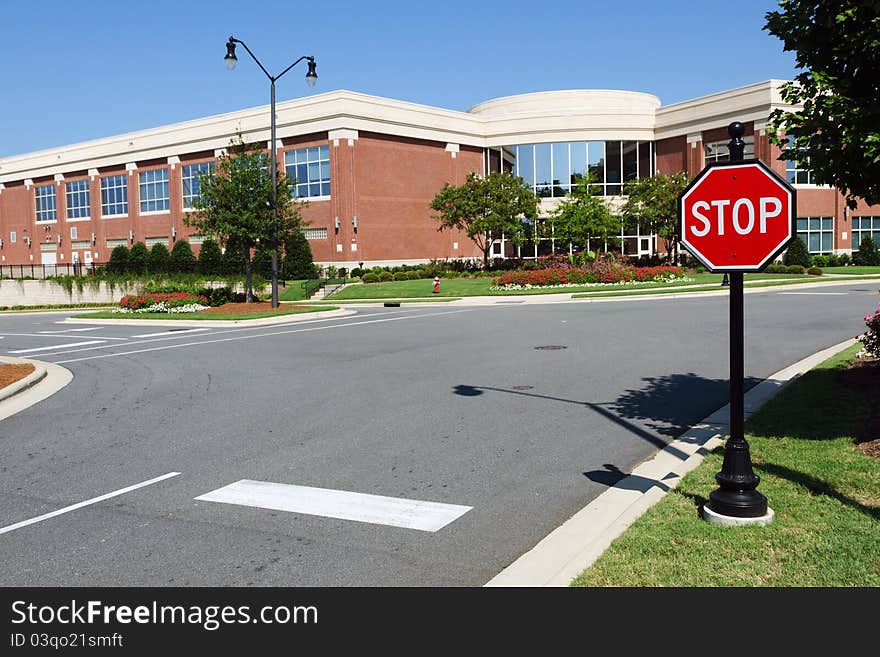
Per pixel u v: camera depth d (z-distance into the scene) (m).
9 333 23.91
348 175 47.19
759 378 11.08
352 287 41.72
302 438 8.23
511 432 8.26
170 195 56.66
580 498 6.01
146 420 9.52
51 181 66.00
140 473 7.04
